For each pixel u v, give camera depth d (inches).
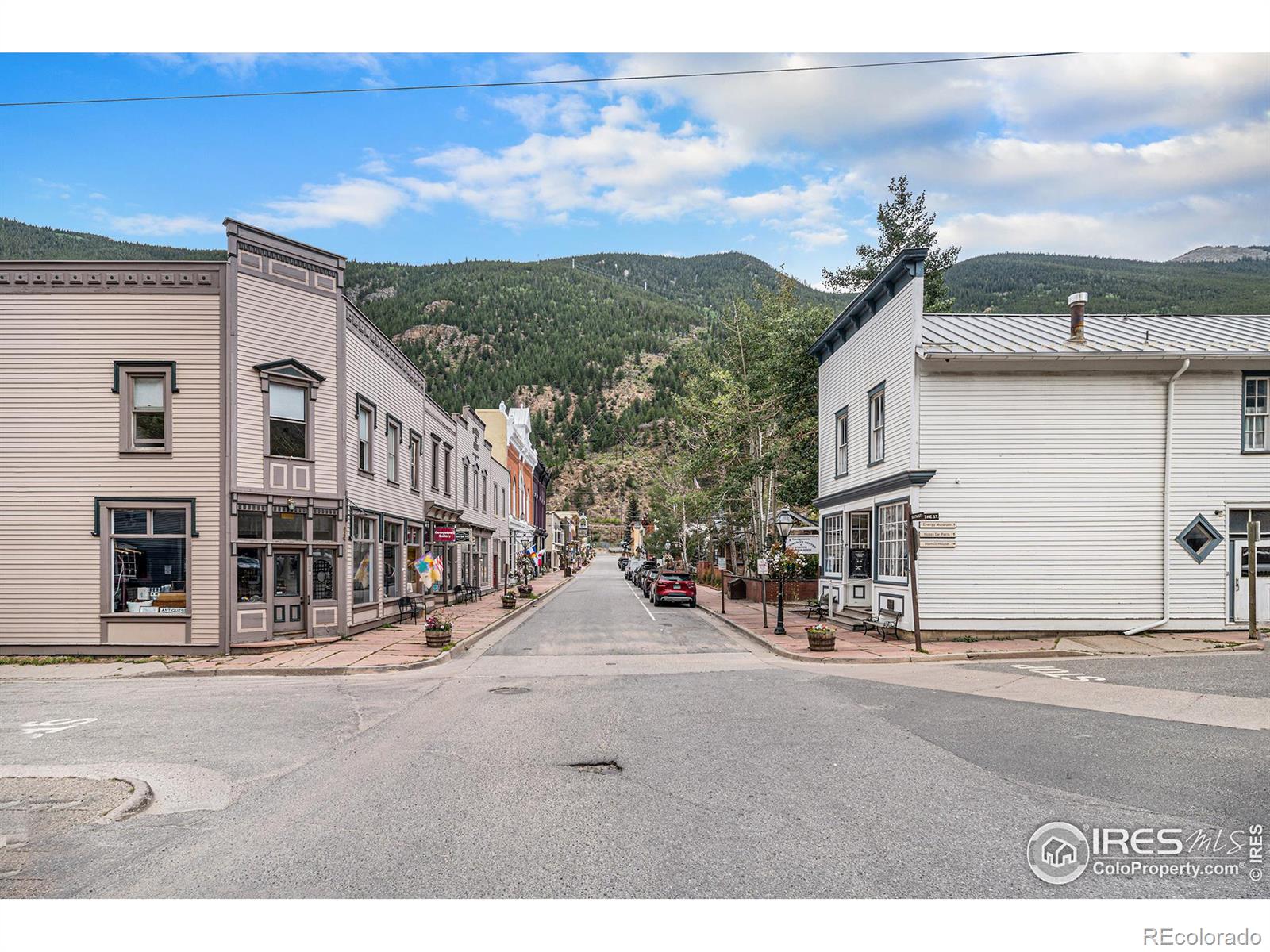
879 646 686.5
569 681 537.0
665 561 2279.8
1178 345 724.7
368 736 374.0
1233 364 703.1
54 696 498.6
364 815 259.6
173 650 663.8
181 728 394.6
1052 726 373.1
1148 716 391.2
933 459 701.3
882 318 783.1
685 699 462.0
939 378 705.0
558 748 343.9
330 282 759.7
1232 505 703.1
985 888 201.8
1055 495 700.0
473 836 238.4
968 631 695.1
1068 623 695.1
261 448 697.6
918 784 284.8
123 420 674.2
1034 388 704.4
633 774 301.6
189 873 215.6
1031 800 266.1
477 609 1175.0
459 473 1323.8
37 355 676.7
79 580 666.8
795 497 1299.2
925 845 228.4
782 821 248.2
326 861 221.8
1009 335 765.3
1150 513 701.3
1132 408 705.0
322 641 720.3
